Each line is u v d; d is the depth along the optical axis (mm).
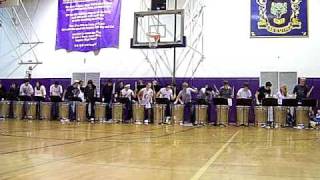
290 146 6832
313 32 16016
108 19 18391
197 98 15359
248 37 16609
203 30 17047
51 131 9695
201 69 16938
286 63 16172
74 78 18719
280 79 16172
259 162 4625
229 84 16594
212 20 16984
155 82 16562
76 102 16203
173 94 15766
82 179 3336
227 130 11812
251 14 16641
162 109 15195
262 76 16344
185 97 15555
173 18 17125
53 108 17047
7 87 19734
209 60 16875
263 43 16453
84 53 18672
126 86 16188
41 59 19312
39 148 5773
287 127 13867
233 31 16750
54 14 19312
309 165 4406
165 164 4328
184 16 16969
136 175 3582
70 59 18875
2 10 19984
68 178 3371
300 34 16109
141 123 15234
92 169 3891
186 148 6199
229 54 16719
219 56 16812
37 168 3895
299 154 5551
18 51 19719
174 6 17312
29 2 19703
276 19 16375
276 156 5281
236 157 5098
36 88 17875
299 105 13719
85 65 18625
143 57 17750
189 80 17016
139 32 17672
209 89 15547
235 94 16438
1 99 17844
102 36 18422
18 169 3814
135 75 17812
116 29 18234
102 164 4246
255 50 16500
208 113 15211
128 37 18062
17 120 15789
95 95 17031
